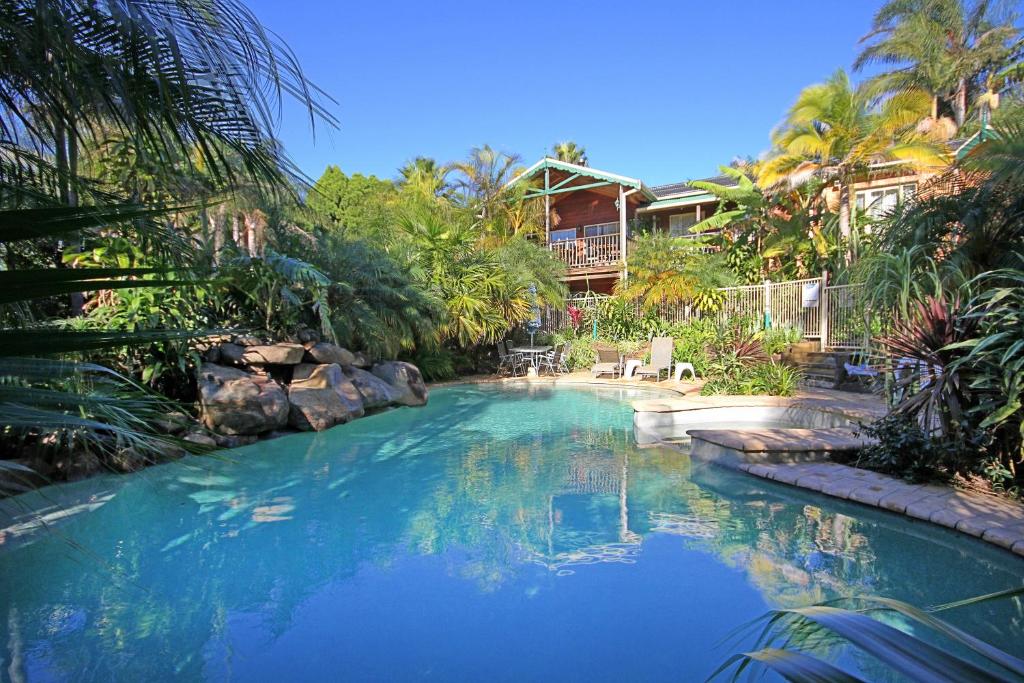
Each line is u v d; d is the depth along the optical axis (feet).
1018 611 9.52
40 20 4.32
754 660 2.13
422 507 15.42
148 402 5.22
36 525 13.07
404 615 9.85
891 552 12.07
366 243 36.04
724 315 45.83
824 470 16.72
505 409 32.30
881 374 20.40
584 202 73.46
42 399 3.38
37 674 8.16
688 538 13.04
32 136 5.66
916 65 69.31
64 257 13.32
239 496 16.33
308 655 8.66
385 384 31.63
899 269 16.92
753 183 63.72
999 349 13.20
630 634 9.14
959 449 14.39
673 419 26.14
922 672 1.79
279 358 25.71
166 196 6.57
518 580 11.07
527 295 48.08
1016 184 17.65
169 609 10.14
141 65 4.65
